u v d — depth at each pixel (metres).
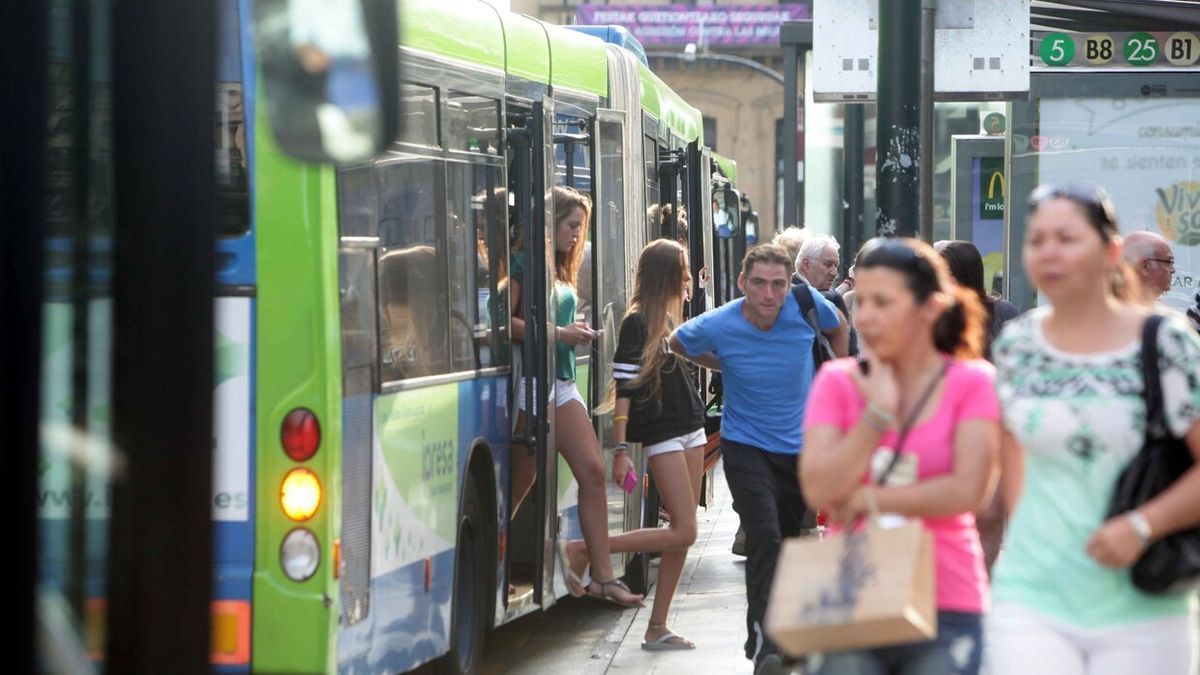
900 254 14.60
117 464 10.49
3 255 10.13
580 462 29.02
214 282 10.71
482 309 26.06
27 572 10.07
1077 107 41.12
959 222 53.78
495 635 31.98
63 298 10.41
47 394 10.27
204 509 10.63
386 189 21.84
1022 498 14.23
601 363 32.03
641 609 34.97
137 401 10.54
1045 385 14.00
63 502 10.30
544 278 27.28
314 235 19.59
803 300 25.19
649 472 37.06
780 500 25.22
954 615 14.49
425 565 23.16
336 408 19.73
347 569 20.28
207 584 10.62
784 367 24.88
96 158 10.53
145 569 10.47
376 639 21.31
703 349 25.27
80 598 10.35
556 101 30.50
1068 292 13.91
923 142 28.61
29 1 10.17
